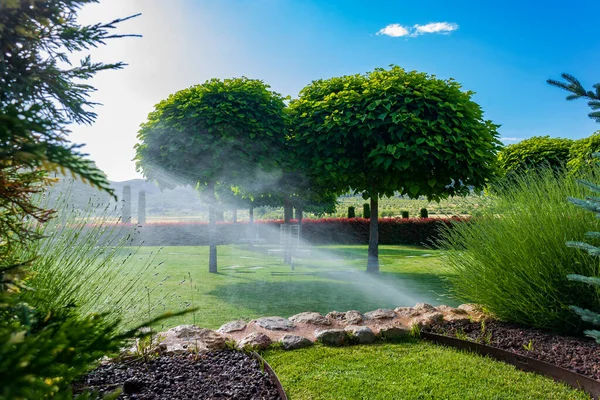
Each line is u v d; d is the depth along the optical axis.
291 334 3.61
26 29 1.09
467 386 2.71
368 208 19.28
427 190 7.77
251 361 2.92
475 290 4.25
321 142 7.91
